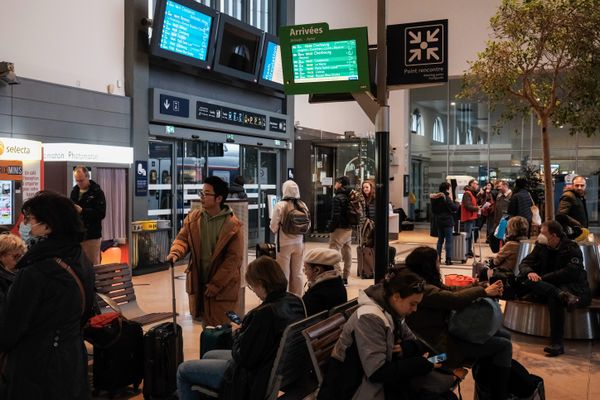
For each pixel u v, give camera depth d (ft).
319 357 9.41
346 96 16.52
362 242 32.37
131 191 33.60
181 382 11.16
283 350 9.46
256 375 9.79
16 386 8.25
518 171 69.82
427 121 73.05
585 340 19.81
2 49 26.40
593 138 66.03
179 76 38.65
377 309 9.23
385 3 14.87
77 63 30.50
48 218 8.60
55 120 28.91
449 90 71.77
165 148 37.47
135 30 33.96
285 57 15.42
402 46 15.20
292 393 10.39
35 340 8.32
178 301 25.18
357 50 14.79
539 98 24.22
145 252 33.06
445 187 37.19
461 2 65.51
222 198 15.96
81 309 8.77
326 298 11.83
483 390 12.46
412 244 51.80
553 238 18.53
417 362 8.93
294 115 52.21
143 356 13.96
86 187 24.52
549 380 15.70
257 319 9.90
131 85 33.83
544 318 19.95
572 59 21.18
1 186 22.76
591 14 20.13
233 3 45.09
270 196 46.68
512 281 19.47
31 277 8.23
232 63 41.63
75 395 8.62
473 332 11.46
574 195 26.84
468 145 71.72
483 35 64.64
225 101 43.34
